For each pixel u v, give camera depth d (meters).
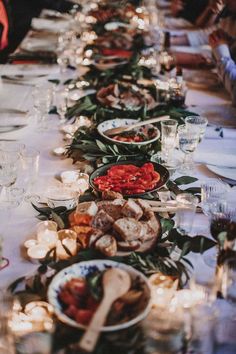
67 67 2.57
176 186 1.45
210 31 3.46
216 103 2.20
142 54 2.71
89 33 3.05
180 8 3.92
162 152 1.64
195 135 1.57
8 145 1.67
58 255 1.13
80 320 0.92
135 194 1.36
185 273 1.09
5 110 2.04
